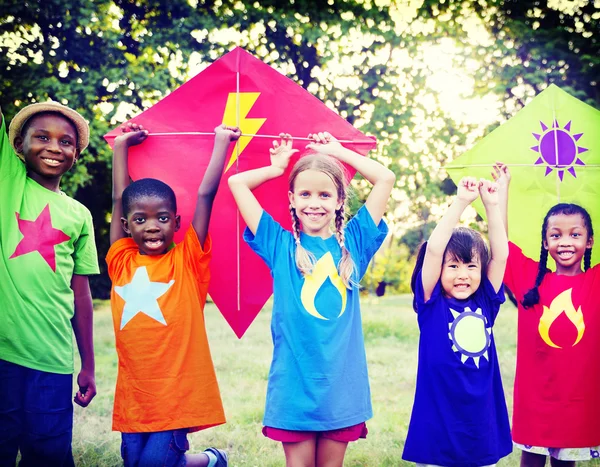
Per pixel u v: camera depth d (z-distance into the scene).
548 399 3.53
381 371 6.17
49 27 7.70
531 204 3.80
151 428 3.19
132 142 3.62
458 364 3.22
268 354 6.73
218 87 3.71
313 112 3.66
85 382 3.60
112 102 7.83
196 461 3.55
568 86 7.58
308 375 3.08
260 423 4.73
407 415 4.92
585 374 3.54
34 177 3.47
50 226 3.39
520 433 3.58
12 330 3.26
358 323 3.25
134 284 3.27
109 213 9.77
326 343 3.11
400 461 4.08
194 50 7.81
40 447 3.29
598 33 7.50
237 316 3.72
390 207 8.70
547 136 3.82
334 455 3.11
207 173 3.37
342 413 3.07
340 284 3.21
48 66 7.79
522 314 3.63
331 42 7.73
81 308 3.58
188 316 3.26
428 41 7.71
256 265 3.71
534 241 3.77
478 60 7.68
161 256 3.34
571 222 3.57
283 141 3.50
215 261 3.71
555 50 7.56
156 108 3.70
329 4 7.76
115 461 4.05
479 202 3.82
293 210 3.36
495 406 3.29
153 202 3.27
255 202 3.31
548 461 4.48
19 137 3.51
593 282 3.62
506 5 7.62
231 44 7.80
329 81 7.82
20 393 3.29
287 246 3.26
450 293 3.33
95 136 7.77
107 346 7.19
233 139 3.45
